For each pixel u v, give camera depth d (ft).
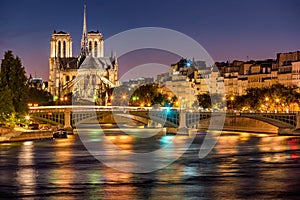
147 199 408.67
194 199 409.08
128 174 502.38
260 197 414.00
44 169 531.50
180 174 502.79
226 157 618.44
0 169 532.32
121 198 411.13
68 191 432.25
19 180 475.31
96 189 438.81
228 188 442.09
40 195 420.36
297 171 517.14
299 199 408.46
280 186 448.65
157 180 474.49
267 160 590.55
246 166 549.54
